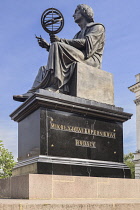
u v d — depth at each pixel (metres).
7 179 7.18
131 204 5.71
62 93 8.36
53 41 8.80
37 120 7.45
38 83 9.38
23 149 7.97
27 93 9.15
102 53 9.47
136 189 7.74
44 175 6.41
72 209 5.08
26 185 6.28
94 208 5.28
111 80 9.15
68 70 8.53
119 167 8.16
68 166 7.26
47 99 7.46
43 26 8.83
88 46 8.92
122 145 8.60
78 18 9.89
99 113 8.27
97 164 7.79
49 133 7.38
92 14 9.80
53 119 7.52
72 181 6.75
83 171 7.47
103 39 9.48
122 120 8.73
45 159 7.04
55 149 7.34
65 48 8.52
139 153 40.16
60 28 8.84
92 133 8.08
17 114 8.30
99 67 9.19
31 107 7.63
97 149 8.05
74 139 7.71
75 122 7.85
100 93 8.77
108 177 7.86
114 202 5.68
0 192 7.48
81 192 6.82
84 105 7.99
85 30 9.55
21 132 8.25
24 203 4.81
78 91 8.32
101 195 7.12
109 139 8.38
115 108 8.67
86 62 8.91
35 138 7.42
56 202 5.20
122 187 7.53
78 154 7.68
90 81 8.63
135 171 39.94
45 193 6.33
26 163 7.33
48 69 8.35
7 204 4.71
